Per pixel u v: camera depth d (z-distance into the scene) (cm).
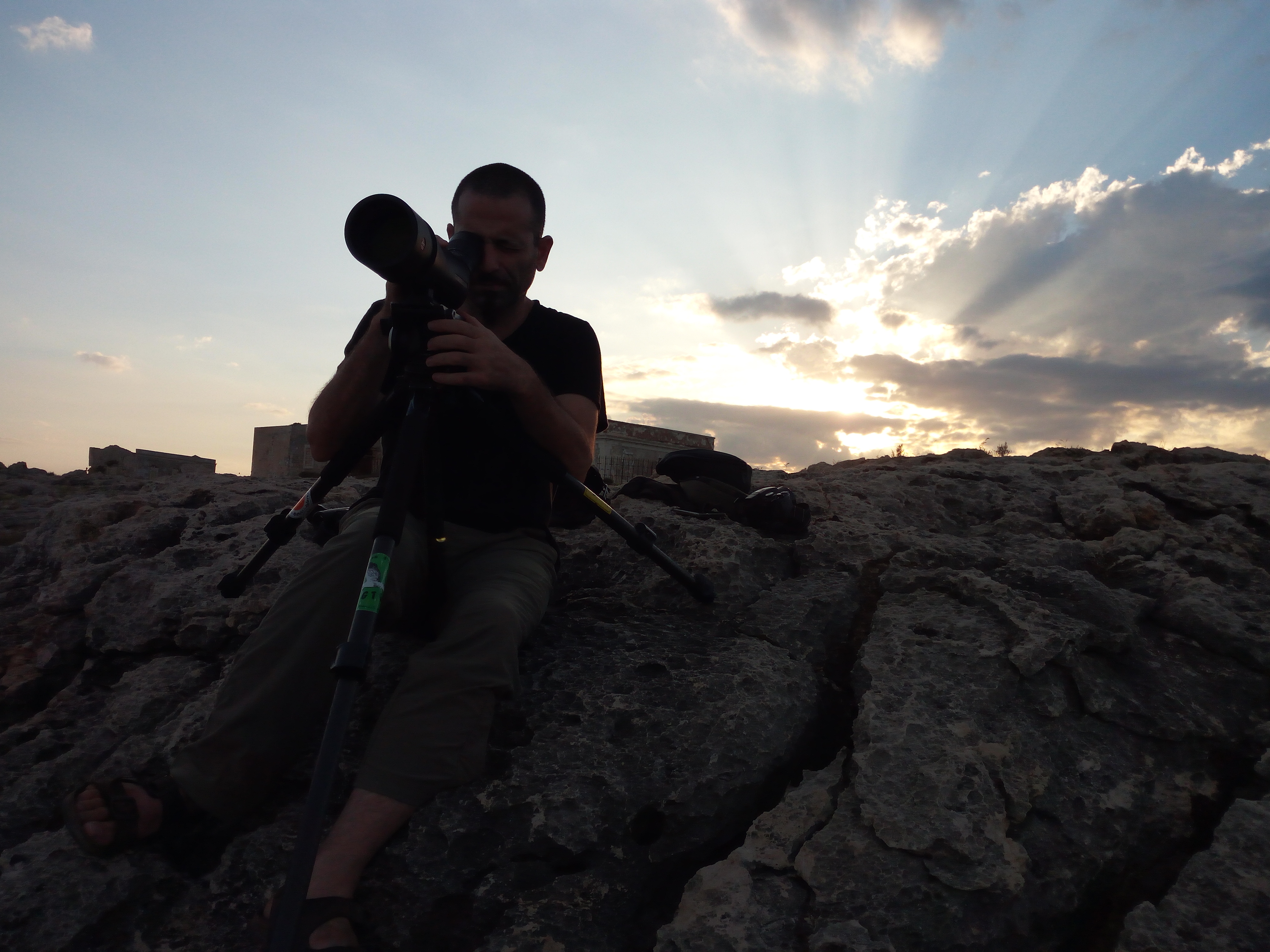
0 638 235
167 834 142
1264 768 162
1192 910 131
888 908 134
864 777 156
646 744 171
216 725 140
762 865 146
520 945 140
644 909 153
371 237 137
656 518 273
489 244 180
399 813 130
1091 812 157
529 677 189
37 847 151
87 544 268
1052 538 287
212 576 233
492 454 182
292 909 101
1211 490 313
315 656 144
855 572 239
